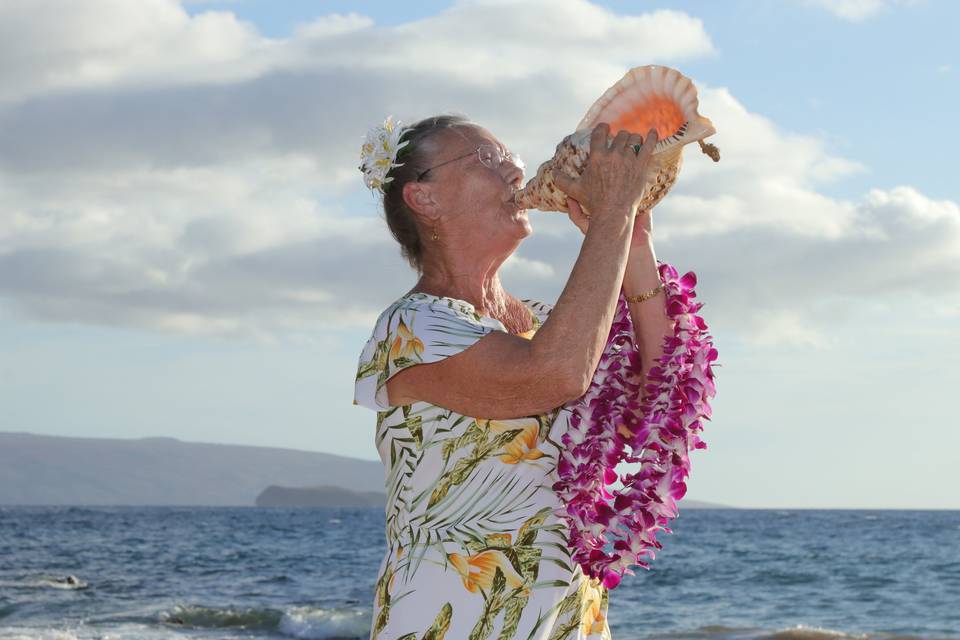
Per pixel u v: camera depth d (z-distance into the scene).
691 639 14.60
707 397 1.93
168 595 23.25
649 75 1.92
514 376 1.79
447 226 2.09
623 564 1.87
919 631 17.72
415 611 1.86
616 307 1.94
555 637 1.91
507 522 1.89
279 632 16.42
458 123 2.14
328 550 47.03
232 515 134.00
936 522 84.25
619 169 1.83
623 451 1.95
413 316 1.92
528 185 2.01
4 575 28.47
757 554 41.22
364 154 2.13
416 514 1.91
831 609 21.64
